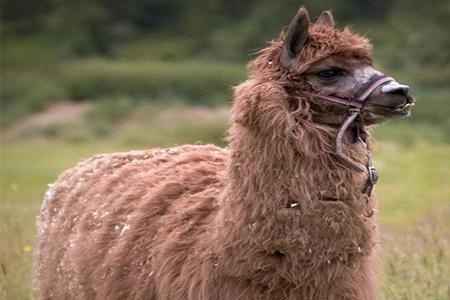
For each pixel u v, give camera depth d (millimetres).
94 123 129125
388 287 20453
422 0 173250
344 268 14727
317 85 14742
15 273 24141
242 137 14797
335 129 14664
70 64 174000
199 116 132875
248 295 14797
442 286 21094
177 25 194875
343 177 14414
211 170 16922
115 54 184750
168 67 164625
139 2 196875
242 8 193750
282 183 14398
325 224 14383
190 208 15930
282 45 15102
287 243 14398
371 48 15086
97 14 193250
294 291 14711
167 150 19156
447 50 159625
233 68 165375
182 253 15508
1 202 44250
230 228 14797
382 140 91000
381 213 40281
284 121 14344
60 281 18672
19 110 149250
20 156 90125
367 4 181500
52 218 20094
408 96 14680
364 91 14656
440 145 81062
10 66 176500
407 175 53625
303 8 14828
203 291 15000
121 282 16406
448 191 45812
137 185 17562
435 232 23938
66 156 89438
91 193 18781
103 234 17312
